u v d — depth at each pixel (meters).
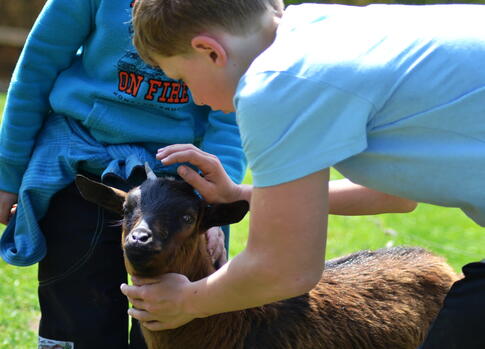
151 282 3.30
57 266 4.26
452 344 3.00
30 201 4.10
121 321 4.38
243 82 2.74
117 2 4.03
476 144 2.77
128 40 4.04
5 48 18.64
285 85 2.64
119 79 4.11
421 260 4.82
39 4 19.69
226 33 2.83
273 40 2.93
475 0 13.28
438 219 9.20
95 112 4.09
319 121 2.65
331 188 3.99
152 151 4.30
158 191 3.68
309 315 4.23
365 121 2.68
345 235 8.15
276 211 2.72
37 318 5.88
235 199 3.99
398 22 2.80
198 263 3.91
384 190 3.00
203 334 3.94
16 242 4.13
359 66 2.66
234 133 4.50
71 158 4.09
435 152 2.78
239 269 2.89
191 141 4.37
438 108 2.71
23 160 4.26
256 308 4.12
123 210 3.79
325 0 15.38
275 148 2.67
